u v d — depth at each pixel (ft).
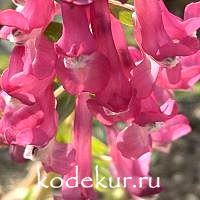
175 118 0.55
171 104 0.47
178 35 0.45
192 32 0.44
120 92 0.44
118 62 0.45
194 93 0.85
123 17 0.47
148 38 0.45
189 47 0.43
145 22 0.45
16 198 0.70
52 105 0.47
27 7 0.45
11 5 0.55
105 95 0.44
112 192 0.72
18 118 0.46
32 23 0.45
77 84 0.42
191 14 0.45
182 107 1.30
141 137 0.48
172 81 0.47
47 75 0.44
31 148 0.48
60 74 0.43
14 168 1.17
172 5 1.35
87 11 0.45
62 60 0.43
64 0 0.39
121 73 0.45
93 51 0.42
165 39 0.45
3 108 0.47
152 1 0.45
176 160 1.22
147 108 0.47
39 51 0.45
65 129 0.57
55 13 0.46
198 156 1.23
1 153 1.20
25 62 0.45
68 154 0.49
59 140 0.57
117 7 0.47
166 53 0.43
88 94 0.50
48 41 0.45
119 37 0.47
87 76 0.42
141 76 0.45
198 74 0.50
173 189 1.18
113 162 0.55
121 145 0.48
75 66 0.42
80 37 0.43
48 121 0.47
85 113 0.50
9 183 1.14
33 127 0.46
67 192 0.51
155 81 0.45
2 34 0.44
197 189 1.18
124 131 0.48
